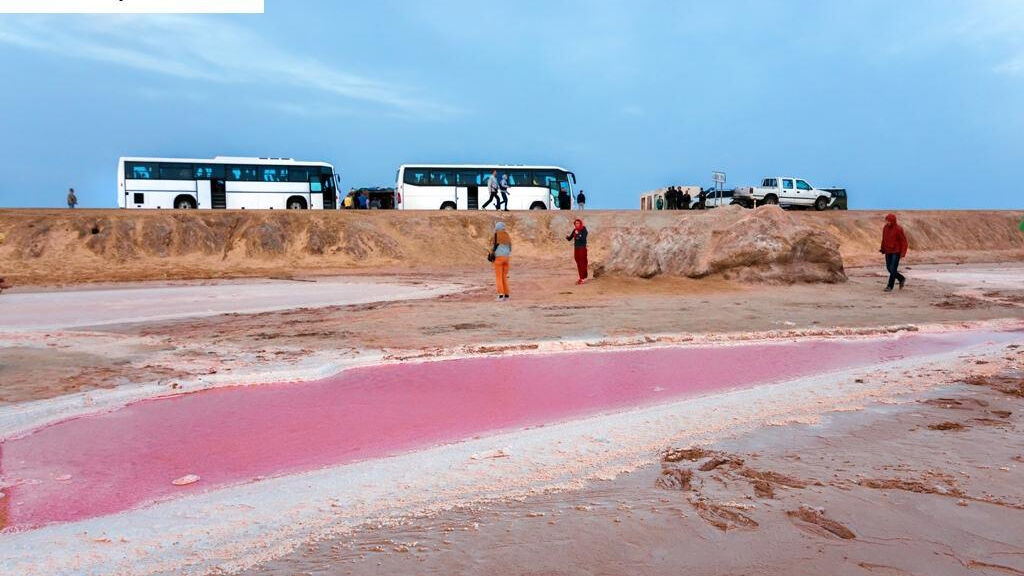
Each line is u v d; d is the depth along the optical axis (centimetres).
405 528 347
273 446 521
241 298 1870
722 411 586
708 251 1900
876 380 712
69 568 313
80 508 398
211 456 498
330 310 1491
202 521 369
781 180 4253
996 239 4316
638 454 470
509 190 4319
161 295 1992
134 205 3869
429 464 461
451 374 795
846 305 1443
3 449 520
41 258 3078
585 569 293
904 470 422
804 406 601
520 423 577
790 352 926
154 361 866
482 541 326
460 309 1425
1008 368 768
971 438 493
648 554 307
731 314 1304
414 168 4269
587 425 555
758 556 303
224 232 3478
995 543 315
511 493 397
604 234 3850
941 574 285
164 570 307
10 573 309
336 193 4156
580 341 995
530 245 3766
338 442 530
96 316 1427
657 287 1756
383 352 929
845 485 396
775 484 400
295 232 3544
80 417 612
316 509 382
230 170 3994
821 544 315
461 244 3675
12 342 1027
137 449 518
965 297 1591
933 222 4306
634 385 724
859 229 4034
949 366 786
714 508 363
